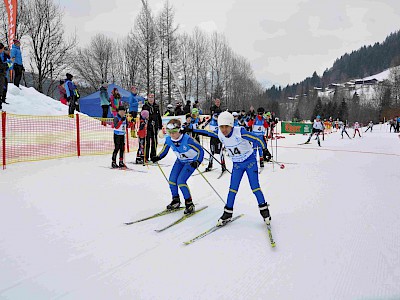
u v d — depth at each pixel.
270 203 4.59
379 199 4.75
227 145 3.59
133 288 2.32
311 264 2.72
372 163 8.56
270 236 3.25
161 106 26.34
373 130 35.72
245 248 3.03
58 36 23.64
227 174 6.91
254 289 2.32
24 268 2.58
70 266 2.63
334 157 9.84
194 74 32.09
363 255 2.89
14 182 5.20
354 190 5.34
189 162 4.01
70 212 3.94
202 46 32.47
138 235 3.32
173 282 2.41
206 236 3.32
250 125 9.66
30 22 21.77
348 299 2.21
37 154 7.36
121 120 6.82
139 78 29.05
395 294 2.27
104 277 2.47
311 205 4.46
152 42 25.39
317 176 6.64
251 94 46.50
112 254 2.86
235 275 2.52
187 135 3.93
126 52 32.09
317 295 2.25
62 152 7.93
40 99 10.80
